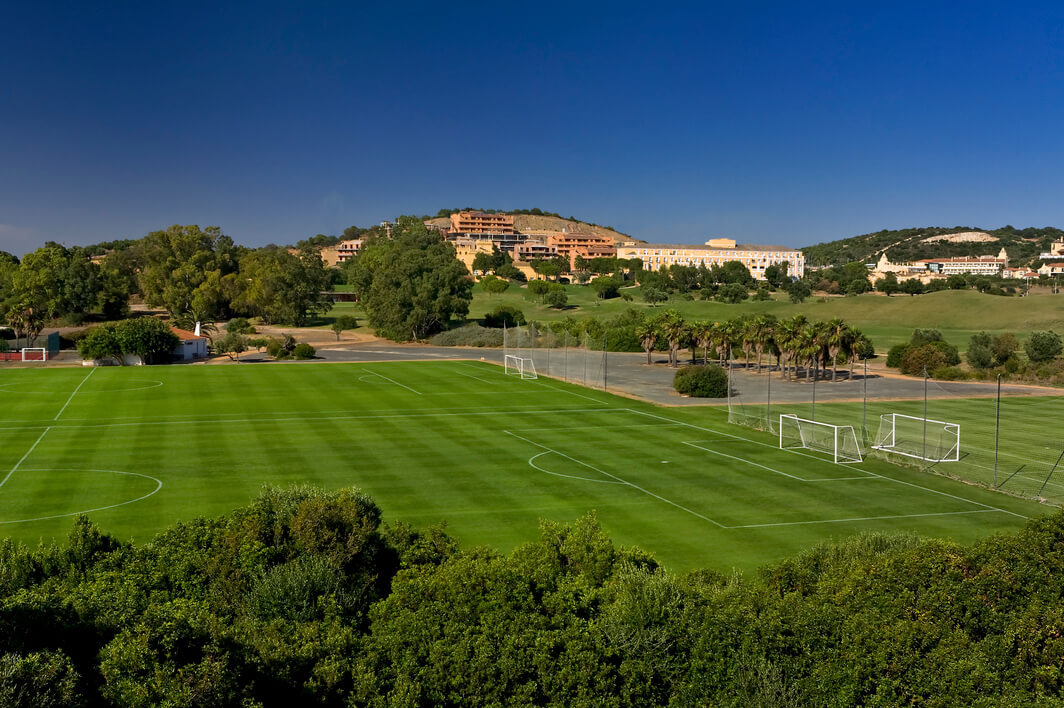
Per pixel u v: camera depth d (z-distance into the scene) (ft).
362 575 71.87
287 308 534.78
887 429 197.47
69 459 151.74
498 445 173.68
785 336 302.45
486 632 58.44
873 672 54.24
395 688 52.03
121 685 45.52
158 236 621.31
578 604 65.36
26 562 70.74
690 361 366.84
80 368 298.15
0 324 476.13
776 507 129.49
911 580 64.64
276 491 88.12
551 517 121.49
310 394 242.17
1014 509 130.72
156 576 67.56
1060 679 52.80
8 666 42.93
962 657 54.24
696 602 63.77
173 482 136.56
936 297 574.15
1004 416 217.15
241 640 54.19
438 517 120.47
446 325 488.02
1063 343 387.55
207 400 226.58
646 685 55.93
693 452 170.19
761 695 53.26
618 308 627.05
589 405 231.91
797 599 63.46
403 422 199.21
